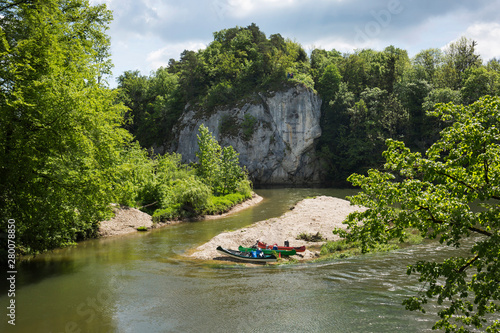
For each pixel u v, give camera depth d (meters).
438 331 11.77
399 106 73.75
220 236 26.56
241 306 14.34
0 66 14.34
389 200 7.14
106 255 22.72
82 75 18.41
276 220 32.62
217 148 52.94
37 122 15.36
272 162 83.19
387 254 21.27
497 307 6.46
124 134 21.08
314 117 84.31
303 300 14.73
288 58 90.19
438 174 6.91
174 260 21.58
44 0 16.27
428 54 88.75
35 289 16.25
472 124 6.55
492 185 6.34
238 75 93.25
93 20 25.62
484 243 5.85
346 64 94.94
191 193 37.50
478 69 66.00
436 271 6.77
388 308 13.68
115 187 19.73
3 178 15.36
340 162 81.12
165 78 108.81
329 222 31.00
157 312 13.85
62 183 16.91
